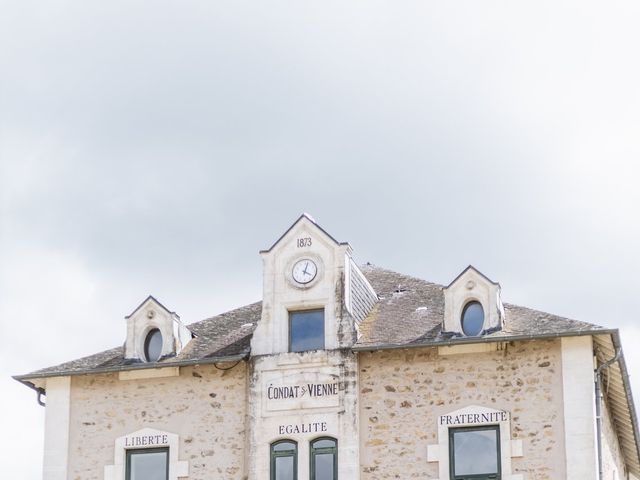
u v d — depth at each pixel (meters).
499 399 29.73
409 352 30.41
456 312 30.39
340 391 30.41
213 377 31.20
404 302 33.03
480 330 30.28
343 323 30.77
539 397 29.56
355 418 30.20
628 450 36.50
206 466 30.70
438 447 29.73
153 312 31.97
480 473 29.50
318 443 30.38
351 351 30.52
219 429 30.86
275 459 30.47
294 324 31.25
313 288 31.12
